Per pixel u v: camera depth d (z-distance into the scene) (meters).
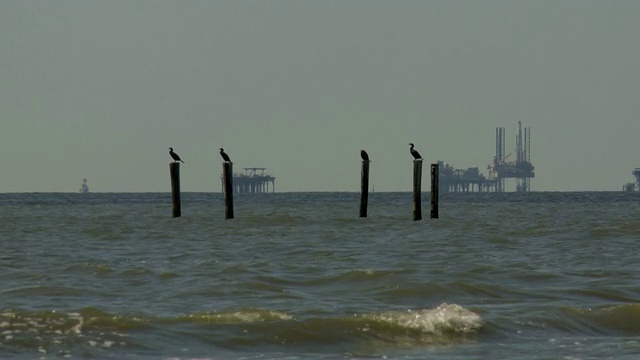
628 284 47.53
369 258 61.12
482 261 58.84
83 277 50.00
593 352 32.47
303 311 39.22
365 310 39.75
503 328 35.94
